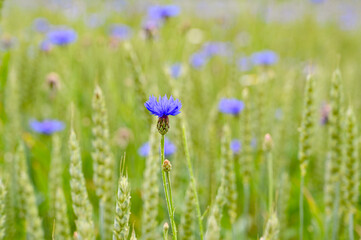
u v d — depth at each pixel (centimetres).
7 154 87
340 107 75
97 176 73
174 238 61
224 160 75
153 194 72
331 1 257
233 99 99
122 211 61
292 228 92
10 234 81
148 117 82
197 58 138
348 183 76
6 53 109
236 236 87
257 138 93
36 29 169
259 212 91
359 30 256
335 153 76
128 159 96
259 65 136
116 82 123
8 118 94
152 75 98
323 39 208
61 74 121
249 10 206
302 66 162
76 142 67
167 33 133
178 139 81
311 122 73
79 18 175
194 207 75
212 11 226
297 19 222
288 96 96
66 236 71
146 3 200
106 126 73
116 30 166
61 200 70
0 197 66
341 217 83
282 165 94
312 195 98
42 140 115
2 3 89
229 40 187
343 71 145
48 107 120
